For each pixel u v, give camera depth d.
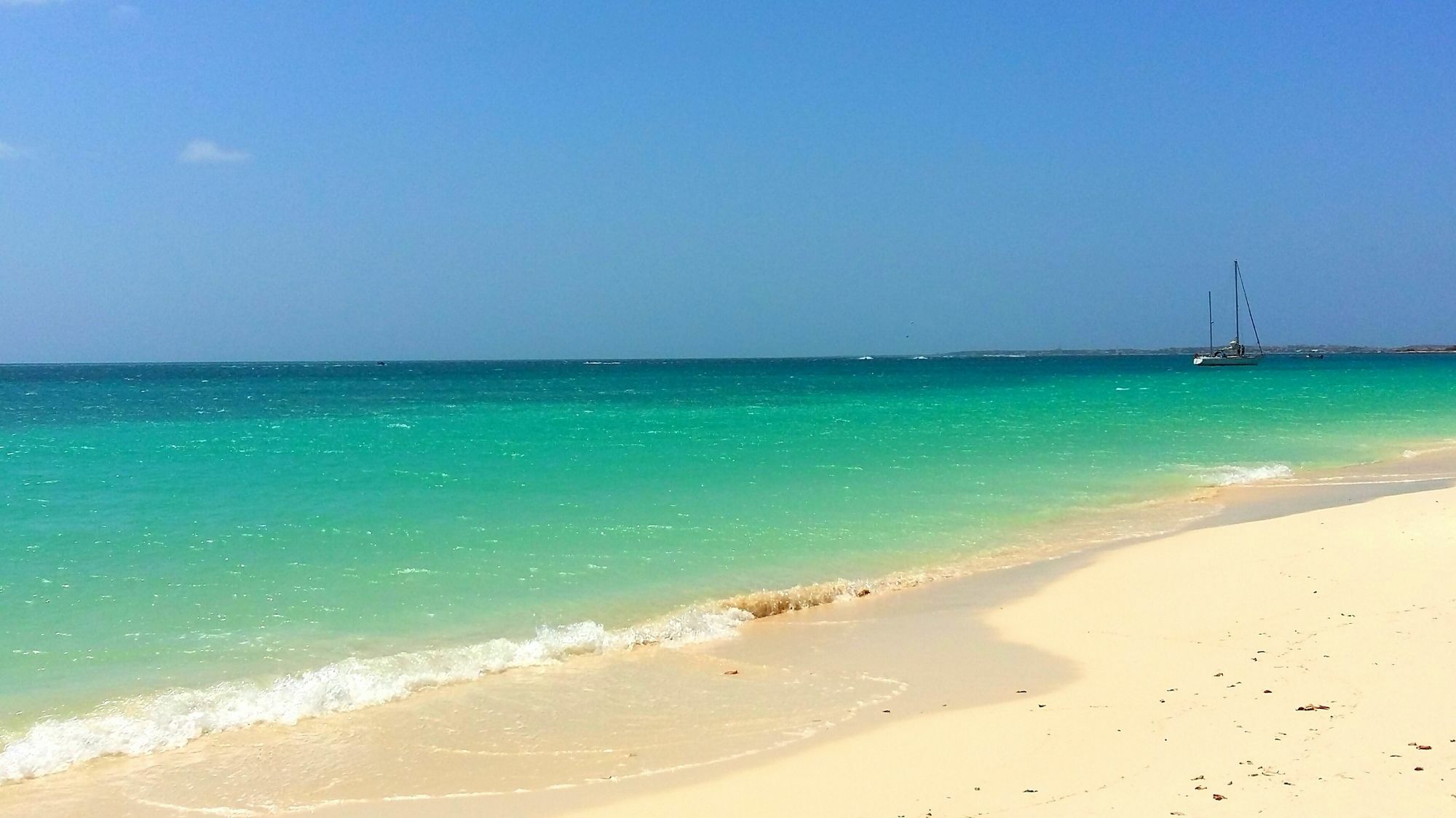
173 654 10.79
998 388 76.62
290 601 12.81
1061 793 6.80
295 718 9.18
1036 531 17.95
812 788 7.34
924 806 6.81
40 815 7.32
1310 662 9.50
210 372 181.12
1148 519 19.06
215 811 7.39
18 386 97.81
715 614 12.40
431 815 7.20
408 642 11.30
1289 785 6.52
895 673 10.27
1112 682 9.52
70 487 21.70
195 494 20.80
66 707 9.28
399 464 26.05
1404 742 7.13
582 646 11.18
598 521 18.08
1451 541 14.62
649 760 8.15
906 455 28.23
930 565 15.43
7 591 13.08
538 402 61.69
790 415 45.66
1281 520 17.56
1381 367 126.31
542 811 7.20
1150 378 94.94
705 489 21.75
